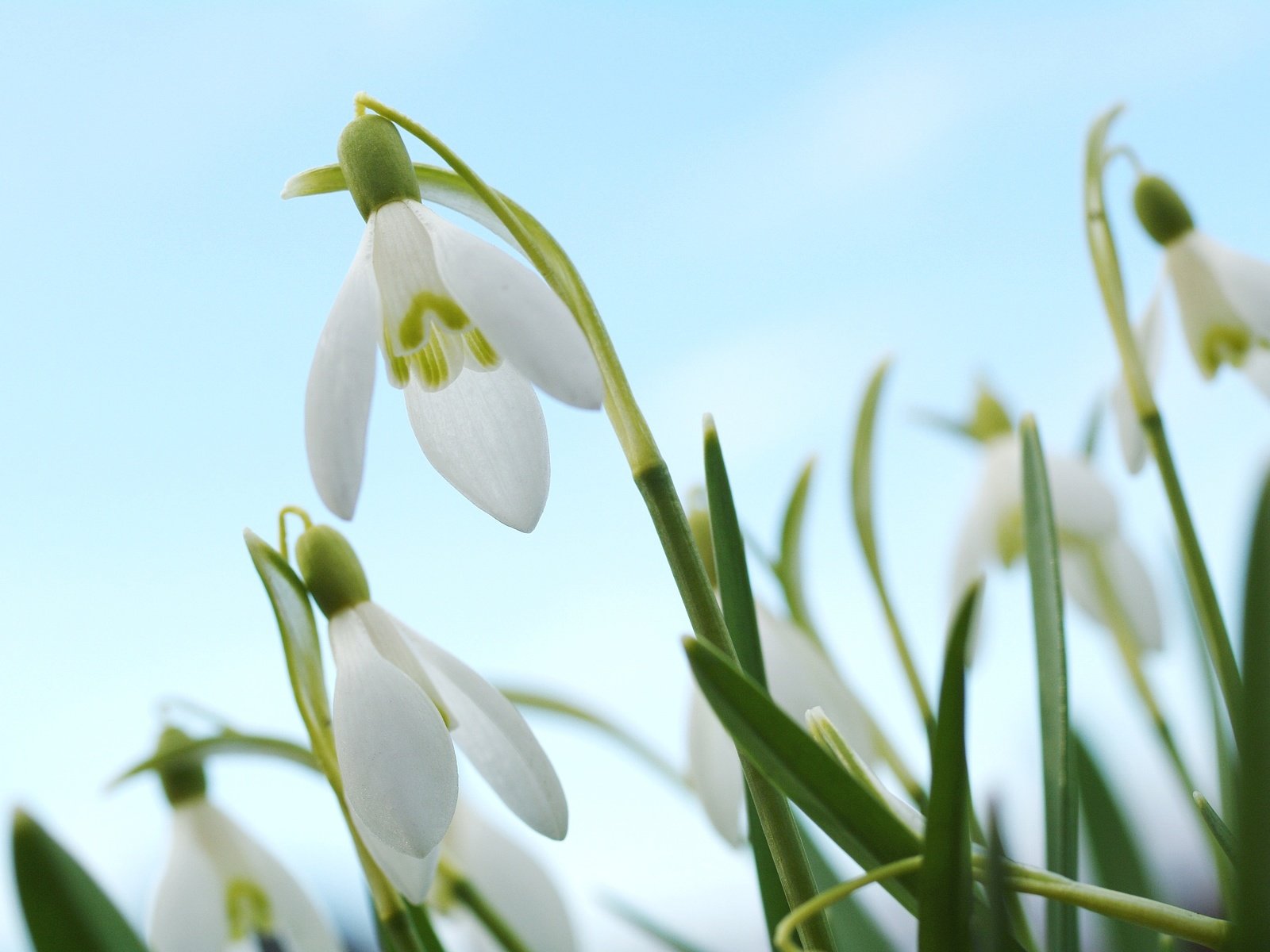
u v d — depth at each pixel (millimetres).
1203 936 232
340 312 247
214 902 288
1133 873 324
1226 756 301
